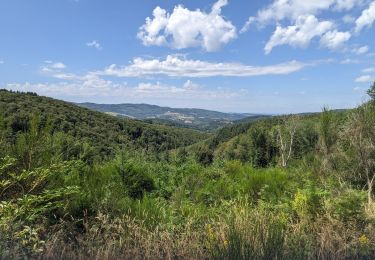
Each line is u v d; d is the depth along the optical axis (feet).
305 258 11.26
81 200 15.19
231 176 26.27
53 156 15.78
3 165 13.52
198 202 20.40
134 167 21.65
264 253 10.53
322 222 15.37
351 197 16.90
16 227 10.95
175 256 11.85
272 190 21.47
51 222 13.84
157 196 21.31
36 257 10.44
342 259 11.84
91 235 12.85
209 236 12.48
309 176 24.53
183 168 26.07
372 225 15.35
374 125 23.81
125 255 11.32
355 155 23.99
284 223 15.08
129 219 13.97
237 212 14.89
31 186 14.25
